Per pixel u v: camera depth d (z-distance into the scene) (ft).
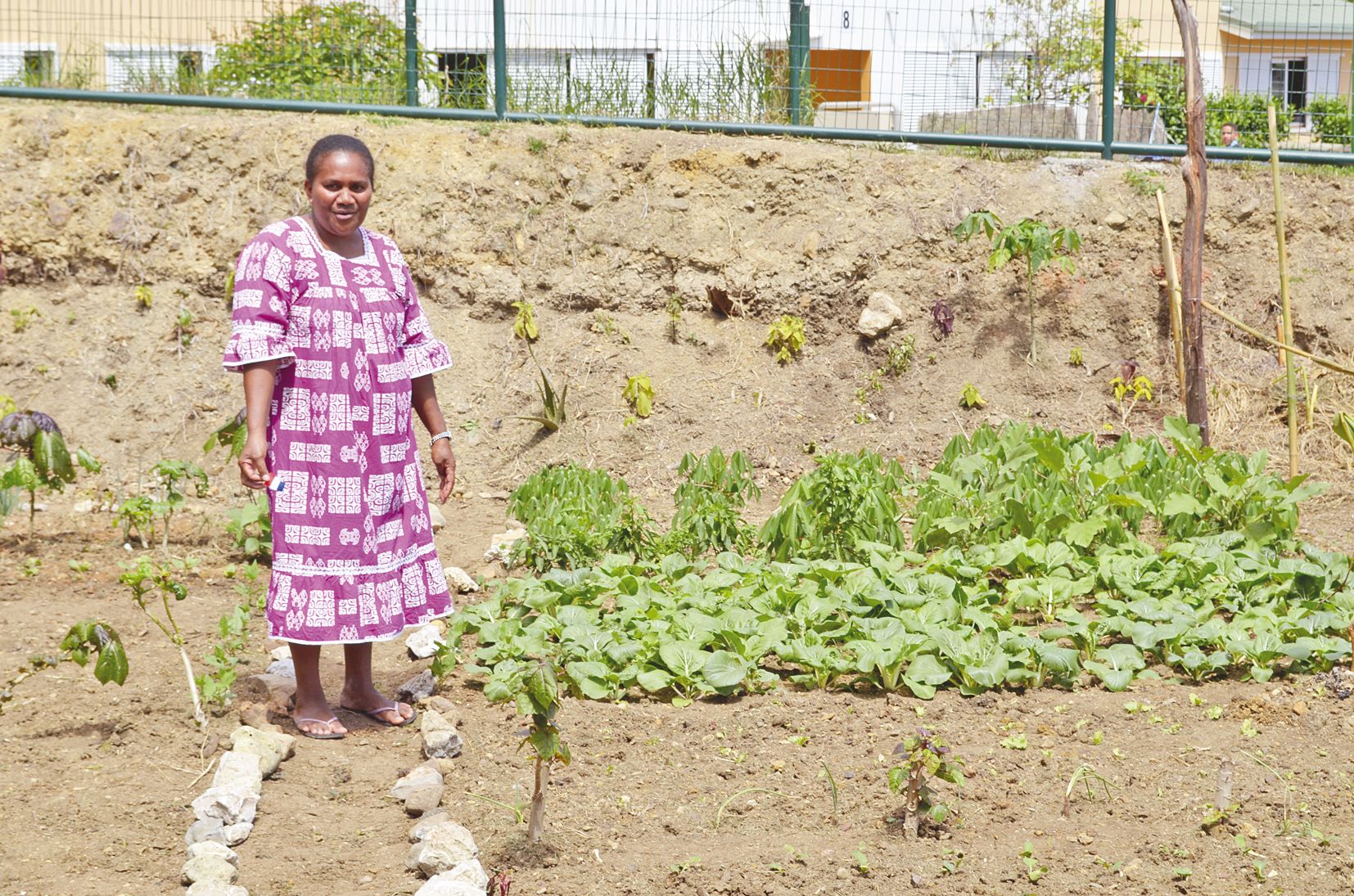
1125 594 18.78
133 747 14.06
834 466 21.70
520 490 24.90
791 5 33.94
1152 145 33.09
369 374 14.15
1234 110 48.16
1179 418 24.09
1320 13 51.60
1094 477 22.39
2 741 14.12
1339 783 13.42
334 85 34.01
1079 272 31.40
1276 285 31.73
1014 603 18.62
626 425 28.99
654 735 14.79
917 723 15.14
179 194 30.42
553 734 11.82
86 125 30.73
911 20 41.81
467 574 21.52
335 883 11.37
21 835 11.94
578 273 30.45
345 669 15.25
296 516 13.98
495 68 32.40
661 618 17.54
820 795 13.24
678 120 32.91
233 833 12.00
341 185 13.87
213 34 37.73
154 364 29.37
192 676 14.89
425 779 13.08
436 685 16.19
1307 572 18.72
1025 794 13.26
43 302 29.86
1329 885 11.37
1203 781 13.51
